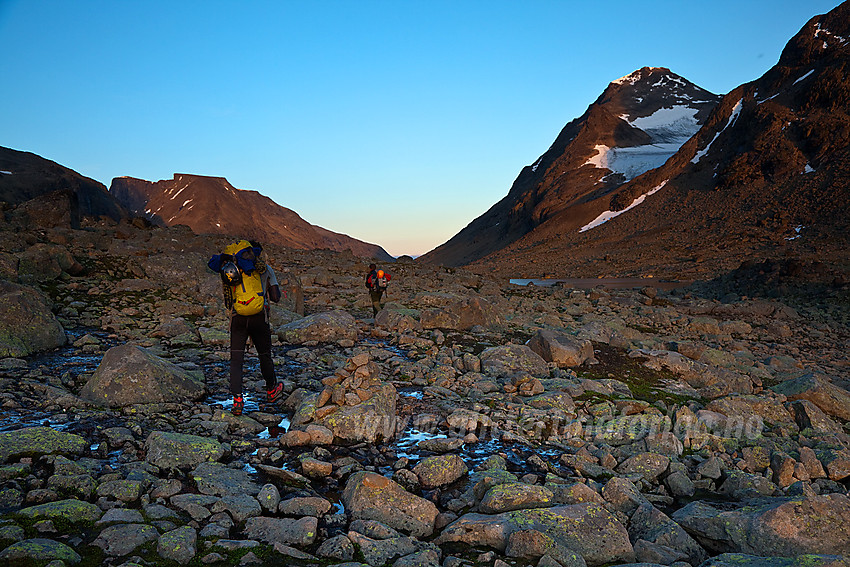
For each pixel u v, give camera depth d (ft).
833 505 15.61
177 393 24.20
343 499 16.58
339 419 21.58
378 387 23.49
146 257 57.98
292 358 33.63
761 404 30.04
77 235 64.75
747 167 506.07
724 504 18.95
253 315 23.53
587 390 30.89
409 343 39.81
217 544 12.84
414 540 14.21
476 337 44.04
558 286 108.47
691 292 149.59
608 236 524.52
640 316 73.56
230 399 25.46
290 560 12.51
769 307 94.27
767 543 14.98
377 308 52.29
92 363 28.84
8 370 26.35
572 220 630.33
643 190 614.34
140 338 35.35
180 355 32.32
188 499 14.84
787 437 27.20
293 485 17.16
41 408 21.67
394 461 20.15
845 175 417.49
